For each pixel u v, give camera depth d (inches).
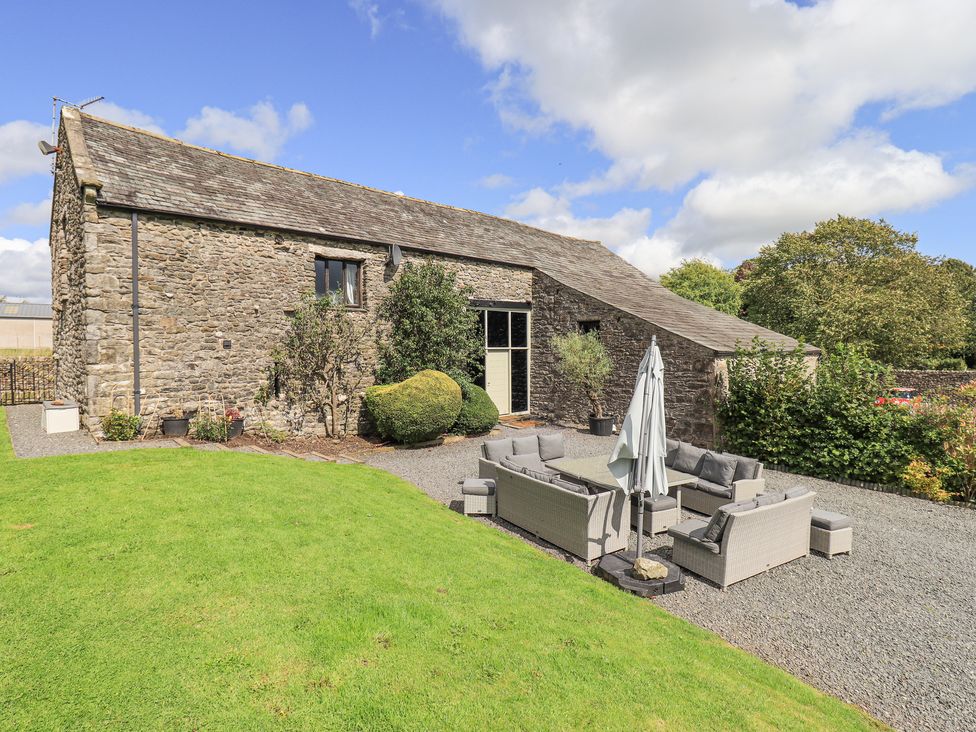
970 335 1175.0
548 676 131.5
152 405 380.8
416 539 222.8
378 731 102.7
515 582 192.5
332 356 474.9
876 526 282.5
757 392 418.3
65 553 166.2
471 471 383.9
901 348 844.0
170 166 438.0
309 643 130.1
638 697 127.3
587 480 270.7
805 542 244.7
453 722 108.3
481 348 593.3
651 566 209.9
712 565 216.4
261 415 438.0
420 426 447.8
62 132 443.5
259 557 176.7
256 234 431.8
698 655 155.1
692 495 311.9
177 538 184.4
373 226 535.8
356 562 184.9
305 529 209.9
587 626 163.8
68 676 108.5
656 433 208.4
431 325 500.4
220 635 128.8
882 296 847.1
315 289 472.4
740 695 134.6
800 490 245.0
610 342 554.3
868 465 355.9
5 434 378.0
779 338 596.7
